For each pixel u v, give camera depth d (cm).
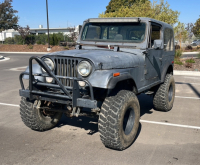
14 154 342
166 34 535
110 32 460
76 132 430
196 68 1352
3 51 3177
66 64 345
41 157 334
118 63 351
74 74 336
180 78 1096
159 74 506
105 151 353
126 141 352
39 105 376
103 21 462
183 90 830
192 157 338
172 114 548
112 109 328
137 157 336
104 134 334
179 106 620
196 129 451
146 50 425
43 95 351
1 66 1520
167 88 542
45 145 373
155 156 340
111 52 389
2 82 925
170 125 473
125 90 358
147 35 432
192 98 712
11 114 534
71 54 339
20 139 396
